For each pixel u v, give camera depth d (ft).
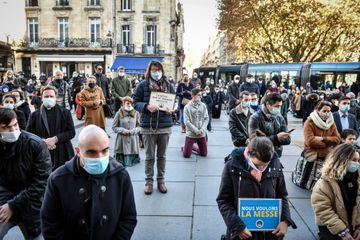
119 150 25.20
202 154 28.53
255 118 17.56
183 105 39.96
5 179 11.85
